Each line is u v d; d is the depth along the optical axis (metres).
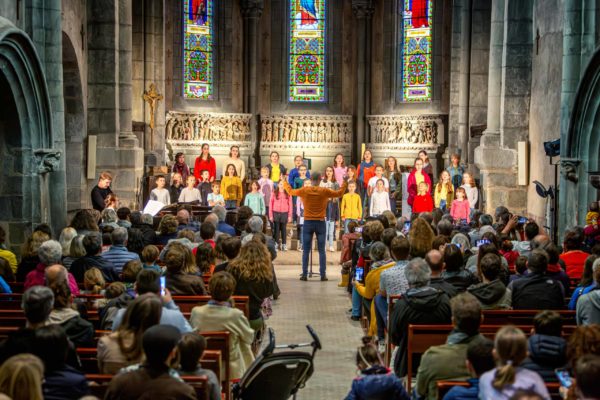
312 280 18.11
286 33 32.50
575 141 16.22
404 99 31.75
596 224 13.73
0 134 15.70
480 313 6.98
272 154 24.88
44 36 16.39
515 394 4.75
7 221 15.92
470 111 26.80
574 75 16.38
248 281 10.32
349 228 17.70
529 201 21.44
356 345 12.55
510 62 21.59
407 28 31.53
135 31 26.16
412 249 11.45
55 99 16.59
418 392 7.07
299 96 32.66
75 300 8.95
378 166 21.48
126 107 22.89
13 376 4.93
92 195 18.75
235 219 18.86
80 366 6.95
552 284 9.50
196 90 31.33
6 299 9.97
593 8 16.20
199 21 31.20
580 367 4.86
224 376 8.38
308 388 10.30
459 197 19.97
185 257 10.47
